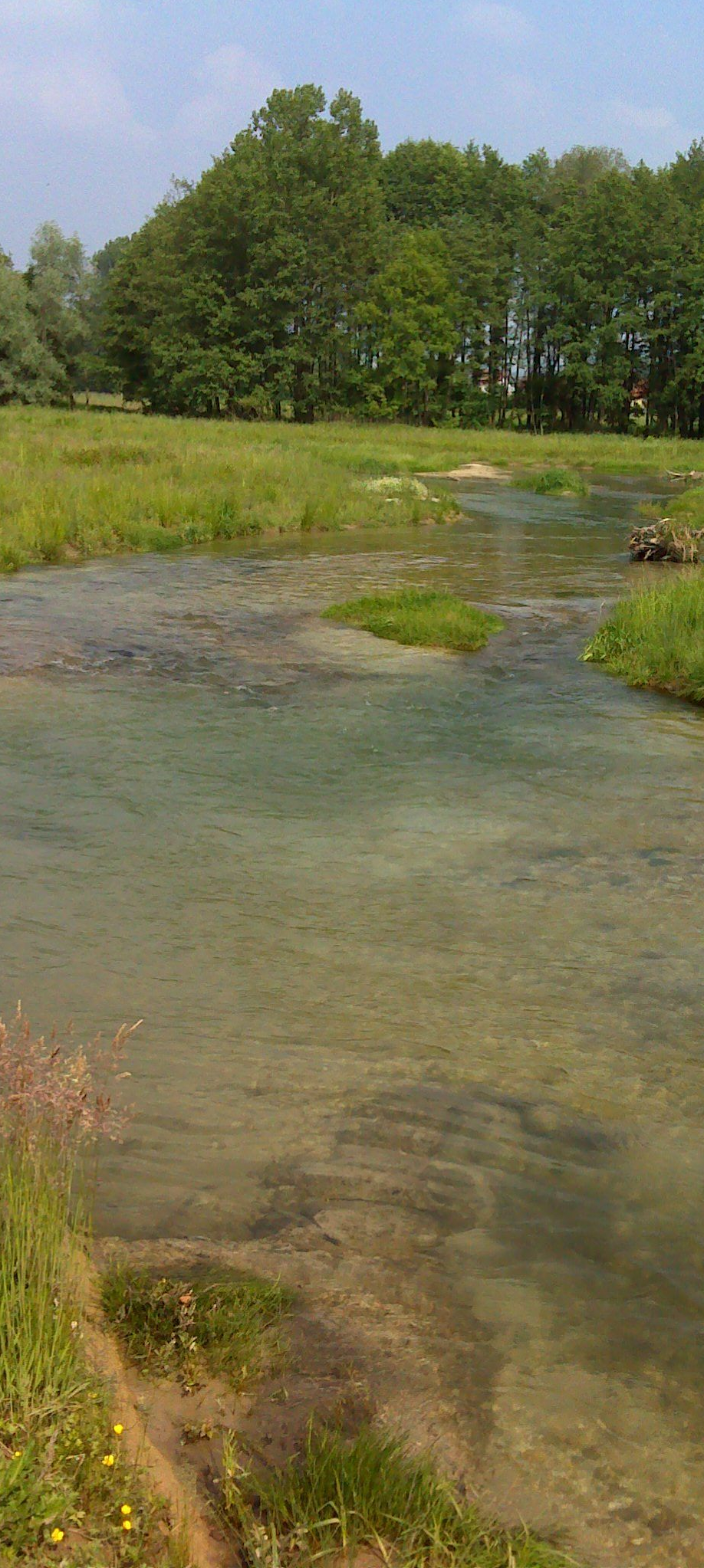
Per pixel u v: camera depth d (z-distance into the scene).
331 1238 3.75
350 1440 2.90
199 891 6.50
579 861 7.20
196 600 15.70
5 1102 3.30
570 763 9.22
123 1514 2.53
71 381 83.88
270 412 76.06
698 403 78.12
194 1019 5.08
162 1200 3.88
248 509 24.52
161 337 74.69
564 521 27.50
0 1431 2.68
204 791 8.21
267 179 72.50
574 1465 2.93
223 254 72.81
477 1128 4.39
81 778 8.33
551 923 6.27
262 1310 3.37
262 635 13.67
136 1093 4.47
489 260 80.38
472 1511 2.76
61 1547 2.44
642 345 79.94
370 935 6.05
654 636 12.74
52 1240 3.16
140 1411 2.94
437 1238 3.78
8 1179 3.16
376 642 13.48
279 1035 4.99
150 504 23.03
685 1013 5.34
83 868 6.73
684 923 6.33
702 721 10.68
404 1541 2.65
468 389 79.25
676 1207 4.01
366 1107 4.49
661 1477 2.92
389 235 82.38
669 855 7.34
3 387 73.88
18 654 12.02
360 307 73.50
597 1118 4.50
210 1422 2.94
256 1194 3.95
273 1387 3.09
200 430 45.84
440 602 14.99
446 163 100.44
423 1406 3.07
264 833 7.46
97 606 14.96
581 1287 3.61
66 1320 3.01
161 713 10.18
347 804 8.10
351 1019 5.16
